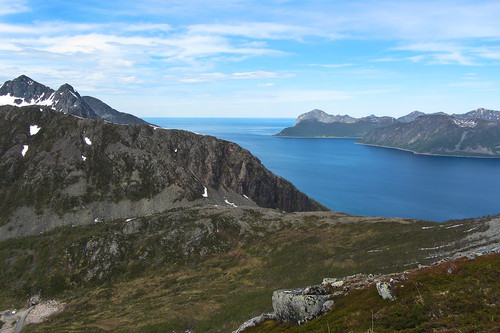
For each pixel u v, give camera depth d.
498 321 26.56
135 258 117.56
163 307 85.38
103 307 92.62
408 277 38.44
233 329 62.16
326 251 105.69
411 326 29.70
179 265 114.81
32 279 106.88
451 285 33.62
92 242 120.62
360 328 31.64
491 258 37.97
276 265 104.38
